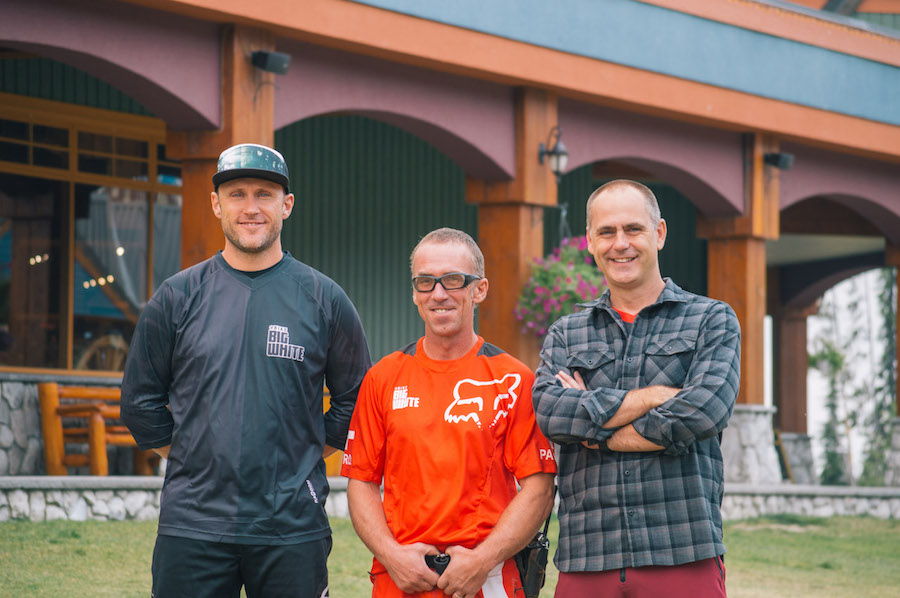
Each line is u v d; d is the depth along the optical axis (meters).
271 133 8.91
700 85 11.70
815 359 25.72
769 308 20.45
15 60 10.06
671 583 3.51
